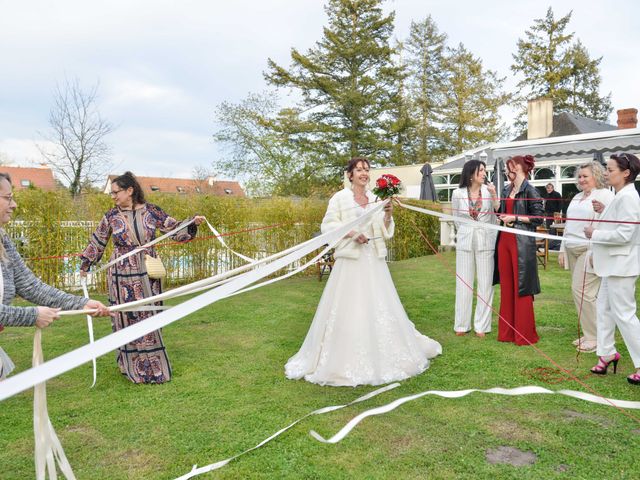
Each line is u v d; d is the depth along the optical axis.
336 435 2.79
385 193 3.88
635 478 2.37
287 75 28.95
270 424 3.05
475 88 36.97
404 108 32.56
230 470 2.51
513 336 4.86
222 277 2.33
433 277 9.40
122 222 3.99
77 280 8.62
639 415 3.08
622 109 17.16
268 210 10.45
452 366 4.10
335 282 3.90
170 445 2.82
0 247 2.12
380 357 3.77
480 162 5.09
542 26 37.78
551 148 12.59
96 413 3.30
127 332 1.48
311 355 3.91
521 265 4.71
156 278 3.99
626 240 3.46
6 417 3.28
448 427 2.96
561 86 38.25
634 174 3.58
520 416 3.10
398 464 2.54
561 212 11.68
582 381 3.70
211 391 3.66
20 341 5.39
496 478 2.39
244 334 5.43
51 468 1.90
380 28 29.50
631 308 3.54
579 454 2.60
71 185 21.61
